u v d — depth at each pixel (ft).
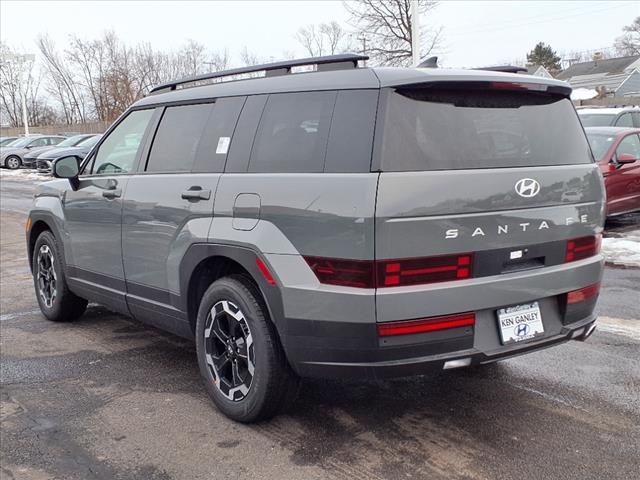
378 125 10.50
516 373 14.85
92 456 11.37
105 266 16.40
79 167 17.61
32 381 14.90
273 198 11.51
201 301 13.10
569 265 12.00
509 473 10.50
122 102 144.36
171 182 13.94
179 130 14.53
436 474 10.51
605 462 10.80
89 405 13.53
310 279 10.89
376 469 10.72
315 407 13.21
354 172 10.50
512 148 11.44
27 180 80.02
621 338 17.17
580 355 15.97
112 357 16.49
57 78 176.96
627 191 34.19
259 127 12.48
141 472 10.83
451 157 10.71
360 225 10.17
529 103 11.98
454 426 12.23
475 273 10.73
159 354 16.69
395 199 10.12
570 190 11.92
